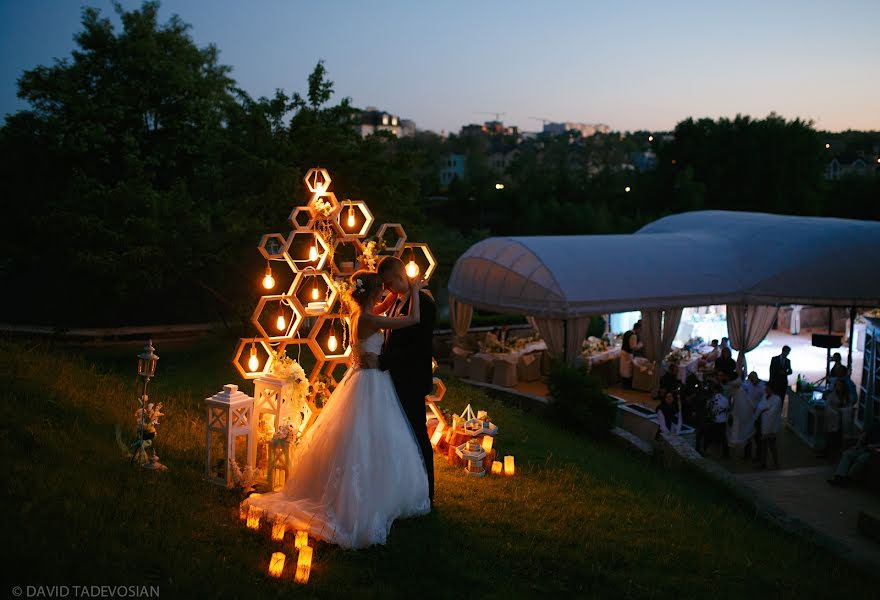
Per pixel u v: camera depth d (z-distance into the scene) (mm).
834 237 23938
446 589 5949
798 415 19172
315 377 8266
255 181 19984
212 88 26859
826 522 12656
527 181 75188
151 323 25094
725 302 23531
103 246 19062
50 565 4957
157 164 24828
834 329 34594
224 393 7523
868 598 7711
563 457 12008
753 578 7523
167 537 5887
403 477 7051
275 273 19266
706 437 17375
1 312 25047
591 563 6918
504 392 19781
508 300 23562
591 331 30641
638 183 73438
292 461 7426
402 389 7375
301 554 5711
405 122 152000
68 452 7230
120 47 24859
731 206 66438
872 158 88312
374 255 8547
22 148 23266
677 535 8344
